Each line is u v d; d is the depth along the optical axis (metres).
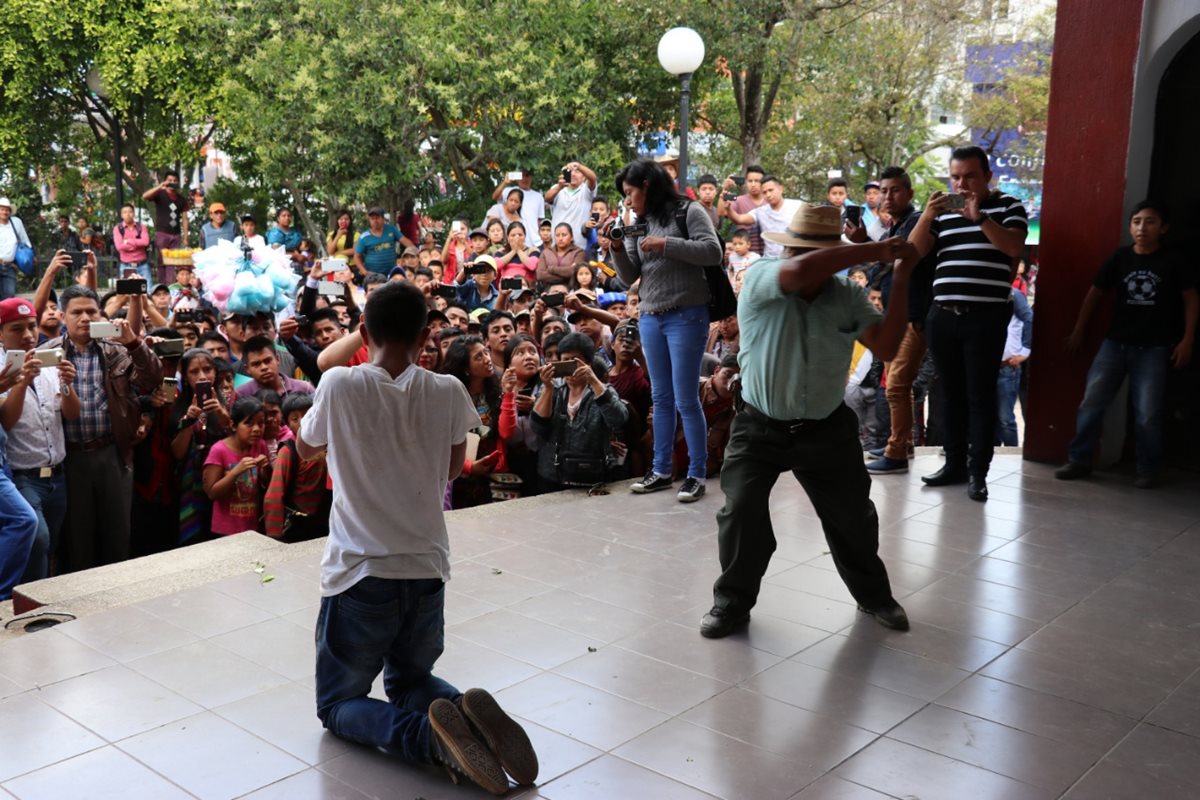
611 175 15.25
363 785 3.00
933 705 3.49
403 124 14.46
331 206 18.12
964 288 5.80
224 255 7.38
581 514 5.60
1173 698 3.56
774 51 16.06
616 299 9.51
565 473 6.13
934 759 3.15
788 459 3.95
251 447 5.99
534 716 3.39
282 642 3.93
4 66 17.64
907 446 6.53
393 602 3.03
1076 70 6.33
